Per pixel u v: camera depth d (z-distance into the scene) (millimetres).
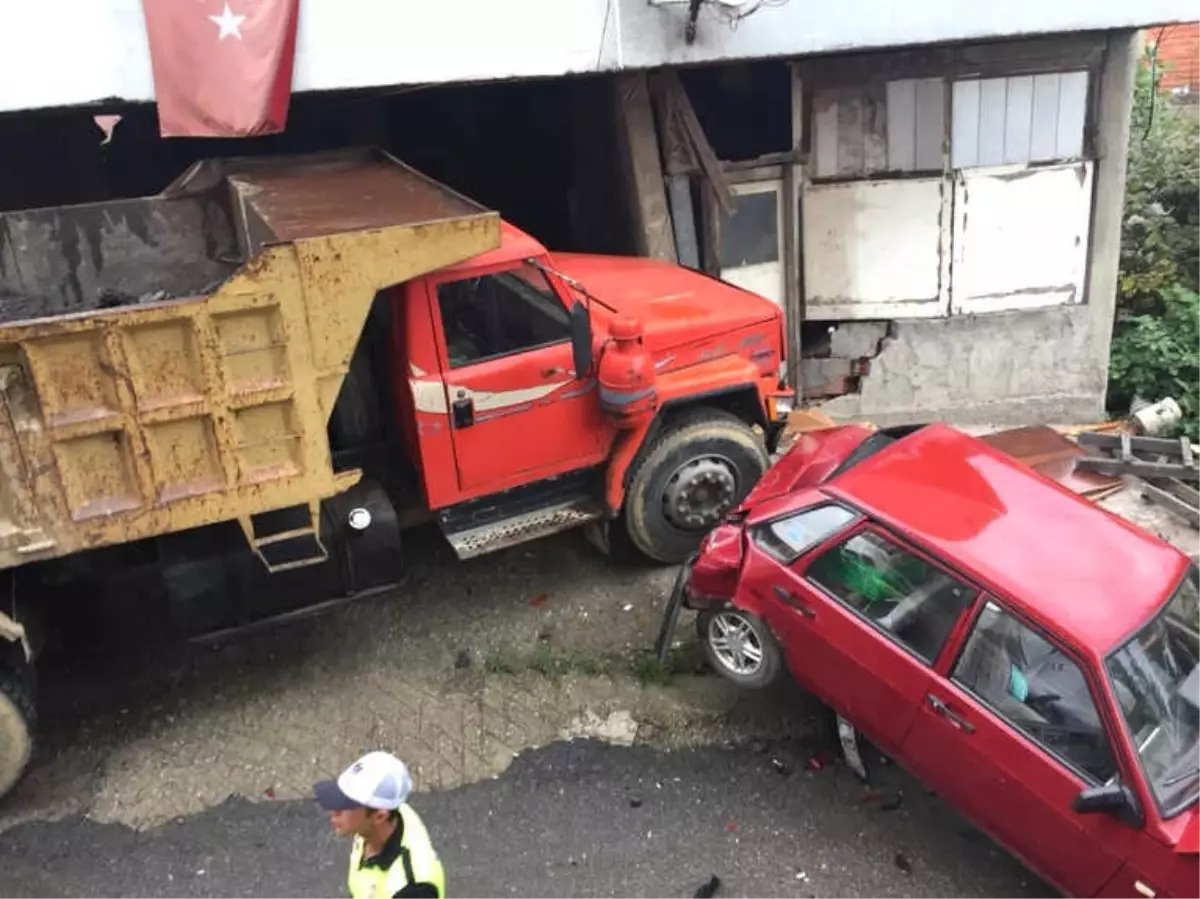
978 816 4816
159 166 9414
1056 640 4457
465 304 5742
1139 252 10828
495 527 6363
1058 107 8633
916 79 8484
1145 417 8805
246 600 5590
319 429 5254
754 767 5562
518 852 5035
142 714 5887
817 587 5195
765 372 6898
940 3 7523
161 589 5418
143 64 6348
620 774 5496
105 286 6707
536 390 6035
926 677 4770
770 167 8820
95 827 5164
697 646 6340
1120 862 4234
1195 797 4191
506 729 5770
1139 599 4648
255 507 5246
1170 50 15664
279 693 6035
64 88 6277
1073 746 4383
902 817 5281
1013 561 4773
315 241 4934
